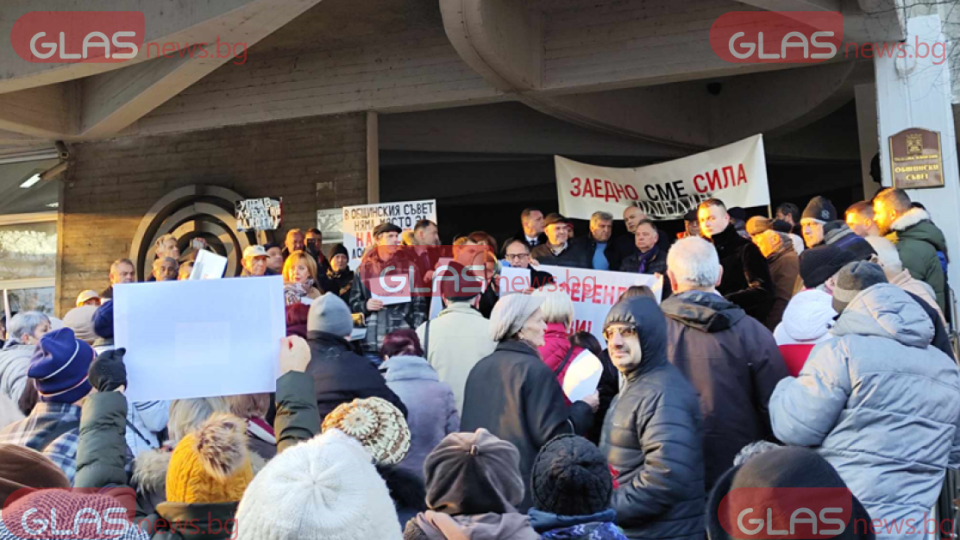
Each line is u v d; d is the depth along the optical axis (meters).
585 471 2.43
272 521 1.55
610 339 3.45
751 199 7.43
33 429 3.14
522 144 12.45
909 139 8.16
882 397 3.04
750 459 1.84
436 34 10.41
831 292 4.01
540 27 9.98
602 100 11.31
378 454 3.15
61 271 11.57
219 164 11.20
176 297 3.12
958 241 7.98
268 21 7.80
